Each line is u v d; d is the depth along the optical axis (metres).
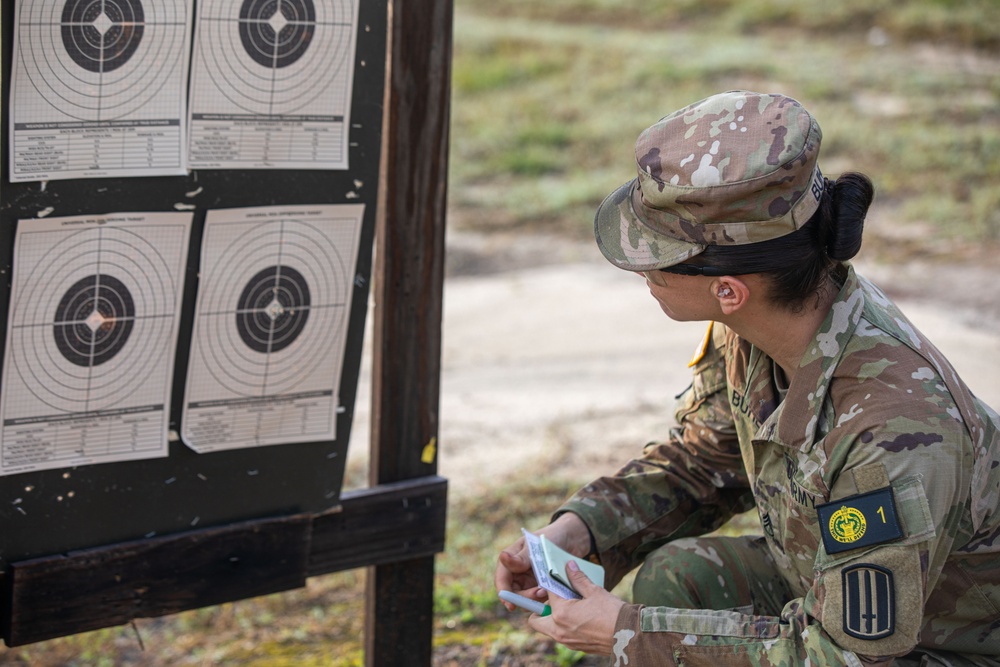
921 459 1.97
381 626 2.97
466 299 8.77
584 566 2.43
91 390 2.43
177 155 2.35
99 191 2.30
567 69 15.01
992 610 2.21
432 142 2.68
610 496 2.65
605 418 6.04
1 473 2.39
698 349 2.60
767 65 14.27
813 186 2.04
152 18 2.25
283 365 2.62
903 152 11.19
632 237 2.19
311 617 4.11
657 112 13.18
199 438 2.58
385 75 2.52
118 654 3.89
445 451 5.63
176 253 2.42
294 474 2.72
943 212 9.75
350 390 2.72
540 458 5.43
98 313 2.38
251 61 2.37
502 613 3.87
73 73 2.21
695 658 2.14
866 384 2.06
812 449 2.13
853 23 16.00
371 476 2.91
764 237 2.03
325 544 2.80
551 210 10.91
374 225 2.61
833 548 2.03
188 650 3.89
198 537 2.61
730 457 2.61
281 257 2.54
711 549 2.58
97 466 2.48
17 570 2.42
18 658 3.85
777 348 2.20
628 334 7.74
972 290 8.01
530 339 7.71
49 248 2.29
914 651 2.29
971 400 2.13
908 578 1.96
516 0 18.75
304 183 2.50
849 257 2.07
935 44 15.09
